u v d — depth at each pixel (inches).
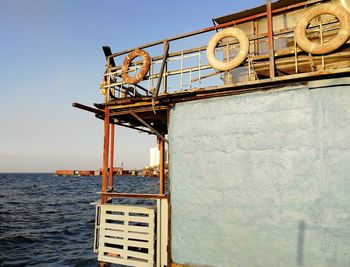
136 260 289.3
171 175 275.4
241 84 241.1
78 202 1606.8
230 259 238.5
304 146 221.3
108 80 332.2
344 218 204.1
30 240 690.8
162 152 442.0
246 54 255.4
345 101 212.7
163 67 284.5
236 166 244.7
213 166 254.7
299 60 253.8
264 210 229.6
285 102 232.2
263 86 241.4
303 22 232.5
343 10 219.3
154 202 1483.8
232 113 252.5
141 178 4862.2
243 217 236.7
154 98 278.2
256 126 241.0
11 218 1013.2
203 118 265.7
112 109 327.3
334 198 208.2
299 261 213.9
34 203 1531.7
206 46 281.9
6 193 2193.7
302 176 219.5
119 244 297.3
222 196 247.3
